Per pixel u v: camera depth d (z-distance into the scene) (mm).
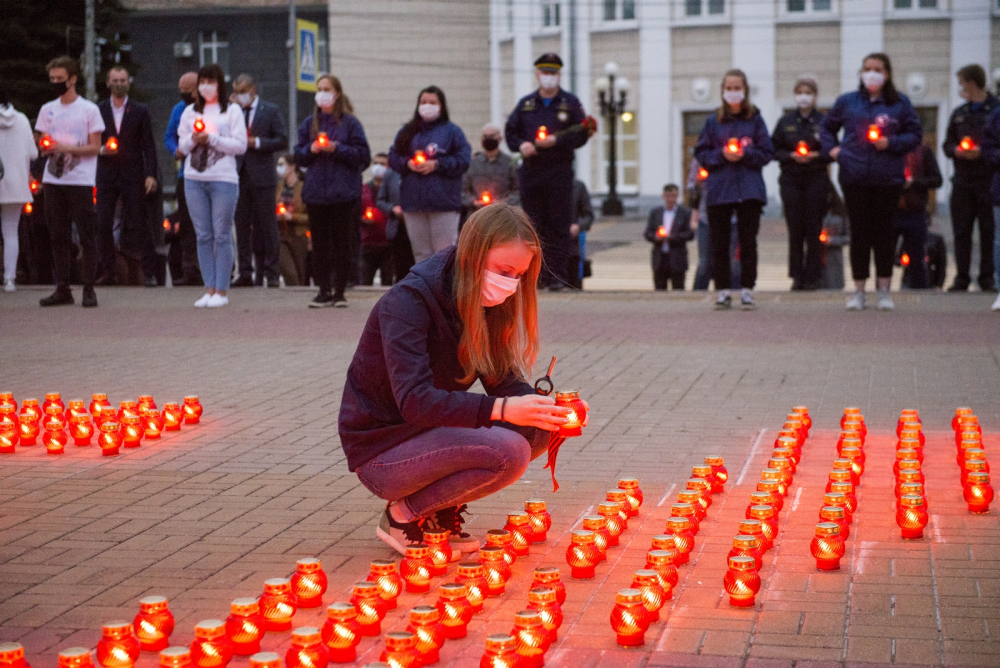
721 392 8164
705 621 3957
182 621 4016
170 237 16156
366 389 4598
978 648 3672
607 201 41844
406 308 4363
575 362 9398
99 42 37938
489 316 4512
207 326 11547
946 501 5434
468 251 4297
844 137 11750
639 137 41969
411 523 4691
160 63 52406
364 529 5105
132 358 9758
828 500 5043
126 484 5887
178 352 10055
